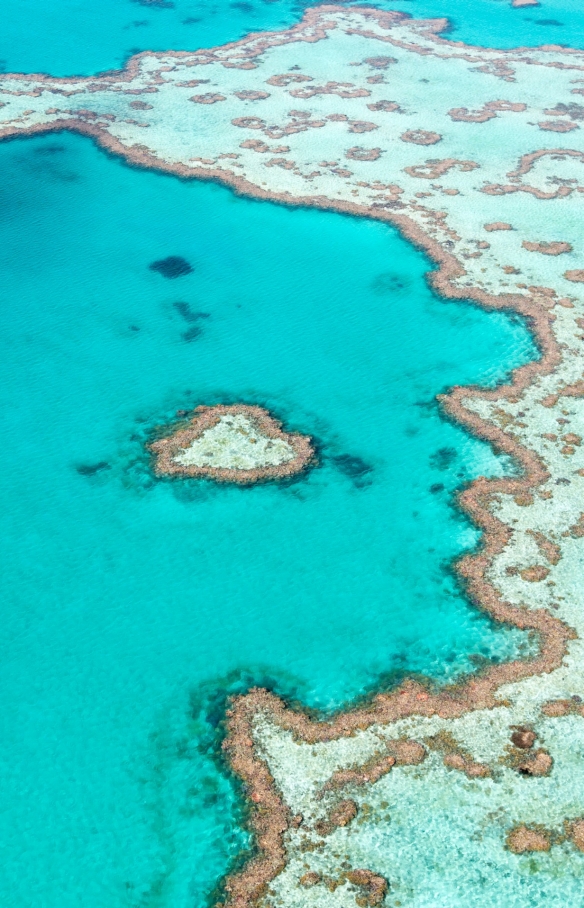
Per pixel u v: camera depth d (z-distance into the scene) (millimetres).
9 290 67562
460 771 36312
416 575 46000
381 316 65000
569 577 45281
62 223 75938
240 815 35094
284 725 38469
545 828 34156
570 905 31703
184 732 38531
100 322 64562
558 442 53688
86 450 53969
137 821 35250
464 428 55125
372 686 40344
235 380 59531
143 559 47062
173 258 71750
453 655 41688
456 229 74000
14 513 49719
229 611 44156
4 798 36125
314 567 46594
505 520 48688
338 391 58531
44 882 33406
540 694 39500
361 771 36438
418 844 33750
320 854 33531
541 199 78562
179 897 32656
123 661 41688
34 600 44750
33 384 58812
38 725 38969
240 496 50812
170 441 54375
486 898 31969
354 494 50969
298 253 72000
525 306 65062
